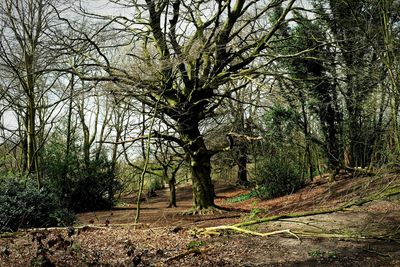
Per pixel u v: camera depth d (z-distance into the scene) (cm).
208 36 1355
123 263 670
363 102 1363
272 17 1947
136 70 1284
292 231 831
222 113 1697
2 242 843
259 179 2014
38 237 692
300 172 1958
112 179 2233
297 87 1452
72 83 1975
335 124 1817
